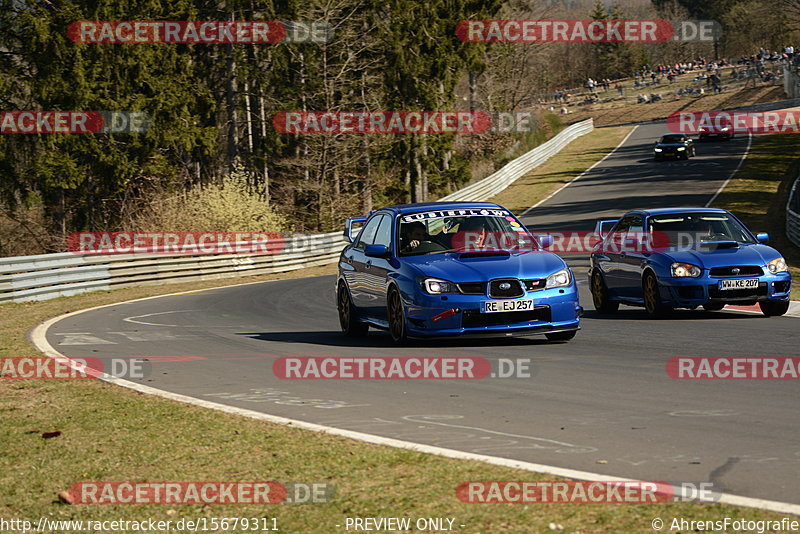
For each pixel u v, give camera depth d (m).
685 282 42.38
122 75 130.75
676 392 24.69
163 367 32.78
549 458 18.02
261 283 84.94
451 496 15.30
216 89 165.00
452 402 24.39
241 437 20.52
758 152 189.50
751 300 42.12
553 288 33.78
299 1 153.38
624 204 140.38
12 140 123.88
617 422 21.19
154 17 135.62
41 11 121.44
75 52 122.81
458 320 33.03
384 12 168.12
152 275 83.62
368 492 15.83
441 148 176.50
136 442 20.47
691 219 46.94
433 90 170.75
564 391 25.34
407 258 35.56
